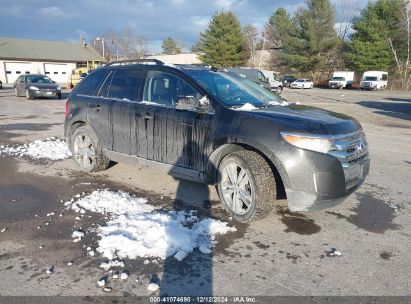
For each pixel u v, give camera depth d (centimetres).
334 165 378
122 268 324
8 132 1022
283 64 6178
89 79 619
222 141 425
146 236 375
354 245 374
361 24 5234
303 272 324
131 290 295
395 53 4941
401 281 312
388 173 638
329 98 2891
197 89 464
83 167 612
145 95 519
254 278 313
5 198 493
